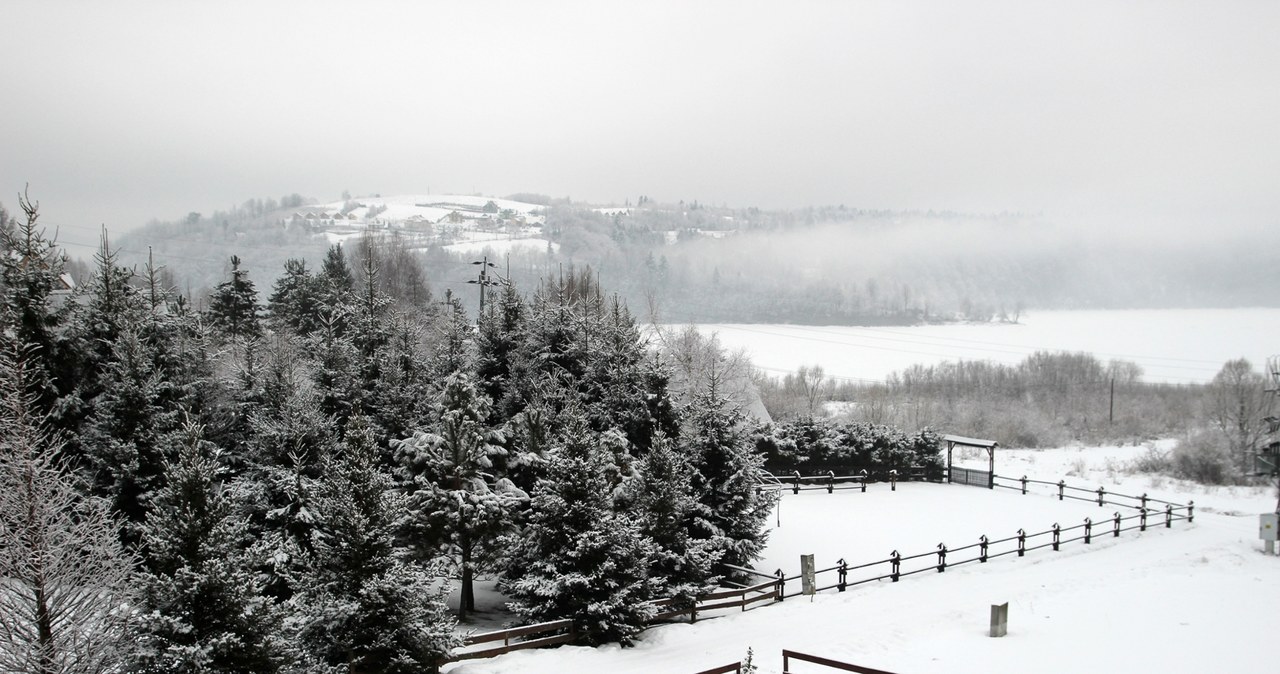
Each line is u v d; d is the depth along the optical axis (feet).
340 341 89.92
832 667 60.18
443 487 74.90
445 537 73.82
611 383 96.43
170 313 95.91
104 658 45.85
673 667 61.46
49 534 45.78
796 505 137.69
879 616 78.64
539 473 84.89
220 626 47.06
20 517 45.24
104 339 81.71
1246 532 126.62
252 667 47.78
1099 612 80.84
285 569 60.80
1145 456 201.36
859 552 107.86
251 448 72.33
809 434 166.81
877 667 63.36
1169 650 69.62
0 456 46.60
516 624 71.56
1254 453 173.68
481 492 74.74
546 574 68.90
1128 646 70.33
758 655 65.31
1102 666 65.41
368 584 54.44
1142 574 97.71
